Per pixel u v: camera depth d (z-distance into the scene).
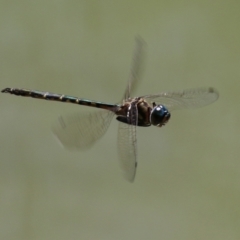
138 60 1.68
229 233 1.77
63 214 1.77
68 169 1.77
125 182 1.77
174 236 1.77
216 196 1.77
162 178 1.77
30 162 1.77
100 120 1.68
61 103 1.77
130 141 1.66
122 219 1.77
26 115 1.77
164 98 1.68
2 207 1.77
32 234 1.77
